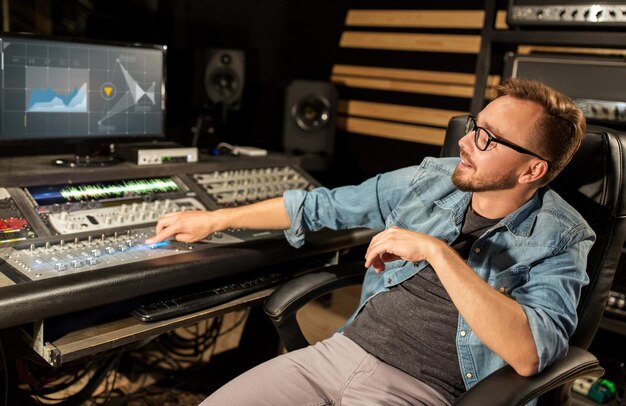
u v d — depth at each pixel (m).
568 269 1.37
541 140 1.40
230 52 2.78
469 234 1.56
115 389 2.36
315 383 1.55
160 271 1.54
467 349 1.44
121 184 2.01
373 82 3.43
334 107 3.06
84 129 2.05
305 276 1.71
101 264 1.52
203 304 1.60
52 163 2.01
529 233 1.46
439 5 3.18
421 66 3.28
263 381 1.52
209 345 2.62
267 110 3.35
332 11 3.51
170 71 2.87
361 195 1.75
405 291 1.58
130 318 1.51
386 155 3.44
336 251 2.10
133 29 2.68
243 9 3.12
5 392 1.71
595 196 1.55
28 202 1.75
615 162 1.53
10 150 2.23
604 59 1.96
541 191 1.55
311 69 3.51
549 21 2.06
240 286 1.73
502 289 1.44
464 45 3.07
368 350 1.57
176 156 2.22
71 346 1.37
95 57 2.04
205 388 2.41
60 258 1.52
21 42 1.86
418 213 1.67
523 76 2.12
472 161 1.45
